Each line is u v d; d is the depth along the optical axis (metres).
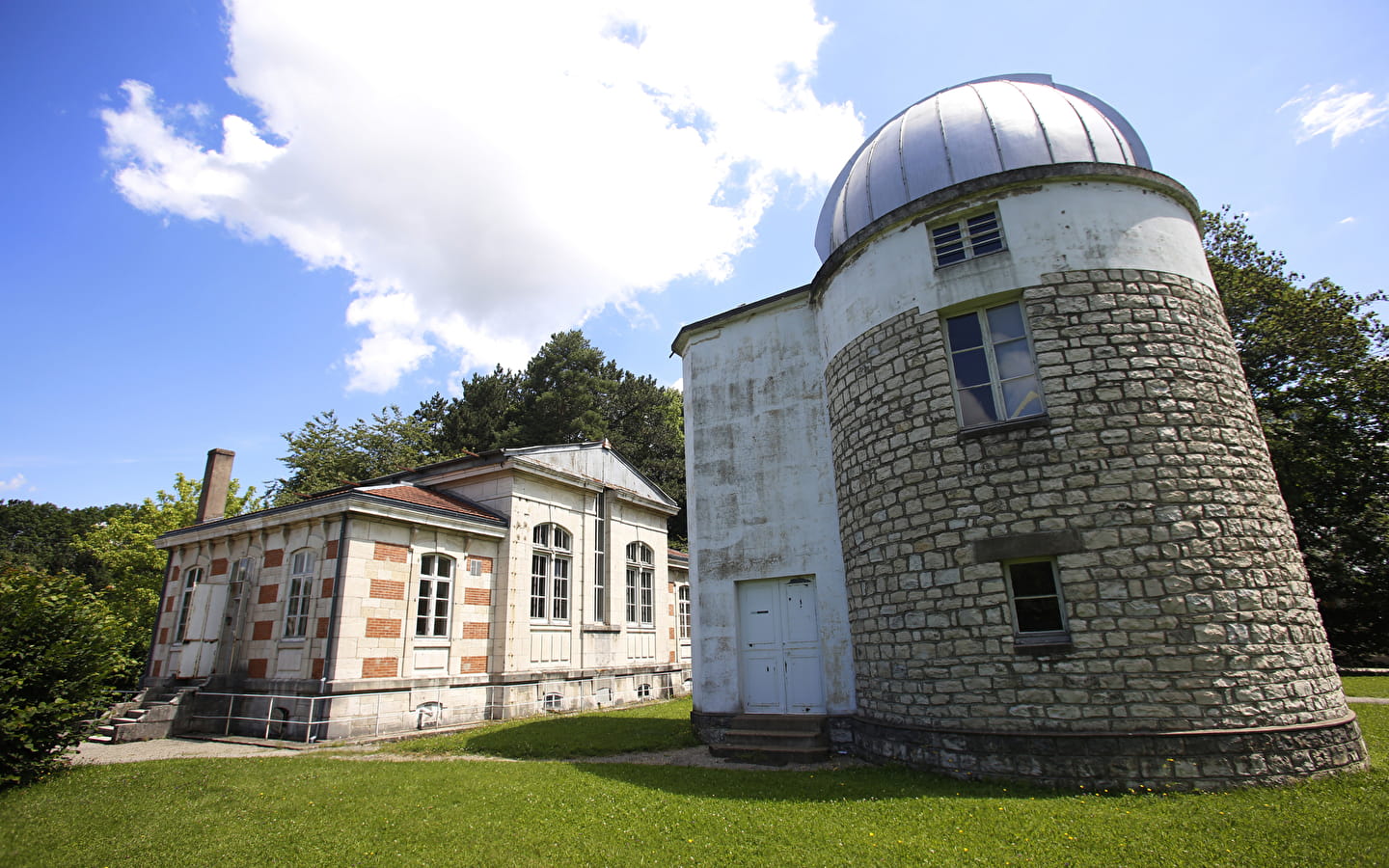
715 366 14.01
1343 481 21.30
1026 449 8.85
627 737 12.84
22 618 9.34
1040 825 6.41
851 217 11.50
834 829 6.45
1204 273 9.81
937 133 10.73
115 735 13.28
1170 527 8.23
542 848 6.19
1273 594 8.31
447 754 11.77
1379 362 20.56
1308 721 7.96
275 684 14.27
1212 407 8.89
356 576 14.23
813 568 11.94
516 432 38.19
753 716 11.51
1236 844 5.73
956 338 9.91
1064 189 9.62
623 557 21.97
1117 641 8.00
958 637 8.84
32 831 6.87
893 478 9.95
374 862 5.90
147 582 27.47
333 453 37.12
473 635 16.59
